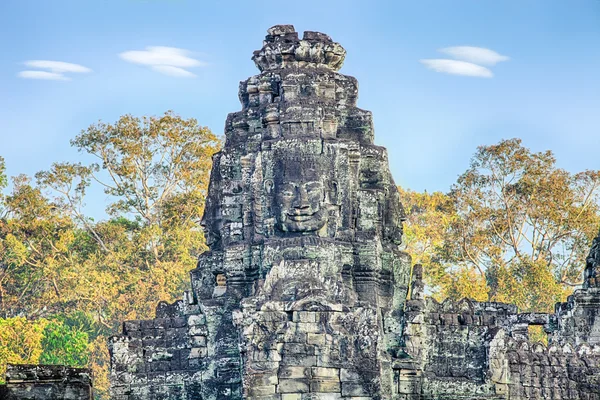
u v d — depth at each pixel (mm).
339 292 72688
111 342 75188
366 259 75625
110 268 125938
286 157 75312
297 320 71188
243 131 78562
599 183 129375
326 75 78000
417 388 75312
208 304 75875
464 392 75812
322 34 79500
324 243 73938
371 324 71688
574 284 127188
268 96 78562
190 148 128625
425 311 77000
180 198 127125
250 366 70750
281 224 74562
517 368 77250
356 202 76312
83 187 128750
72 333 119000
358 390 70750
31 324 113562
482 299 121625
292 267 72875
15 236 127312
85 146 127875
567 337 85812
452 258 127125
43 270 125500
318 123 76312
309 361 70875
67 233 127312
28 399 58250
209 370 74812
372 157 77875
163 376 75000
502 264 126312
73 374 58938
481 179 128250
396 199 79000
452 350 77000
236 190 77062
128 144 127438
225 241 76812
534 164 127812
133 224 129375
